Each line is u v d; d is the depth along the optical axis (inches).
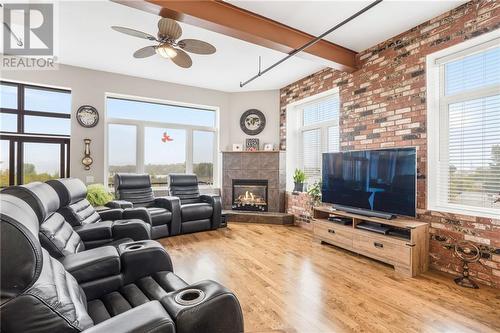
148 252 68.9
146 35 101.7
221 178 232.7
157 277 66.8
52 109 179.2
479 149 106.0
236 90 231.0
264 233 172.4
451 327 71.9
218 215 182.7
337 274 106.6
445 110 116.6
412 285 97.4
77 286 49.3
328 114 187.8
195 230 173.5
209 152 238.4
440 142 118.0
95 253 65.0
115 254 64.8
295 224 199.3
